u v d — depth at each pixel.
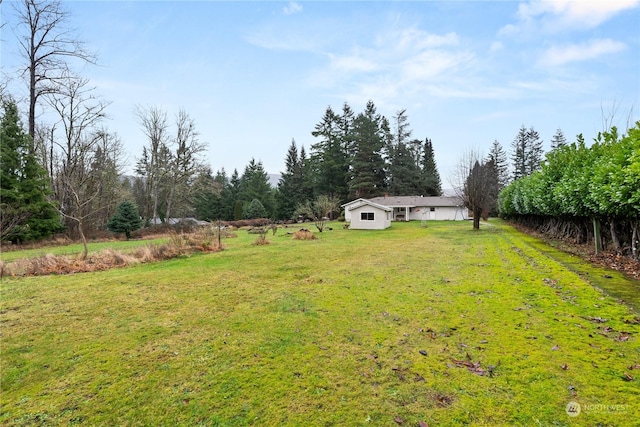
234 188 51.16
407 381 2.80
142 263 9.77
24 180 18.27
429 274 7.10
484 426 2.21
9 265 8.45
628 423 2.17
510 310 4.50
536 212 16.34
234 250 12.45
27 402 2.68
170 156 29.83
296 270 8.05
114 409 2.56
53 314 4.91
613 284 5.72
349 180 44.06
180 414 2.47
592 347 3.27
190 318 4.64
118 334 4.09
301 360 3.26
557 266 7.41
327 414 2.40
